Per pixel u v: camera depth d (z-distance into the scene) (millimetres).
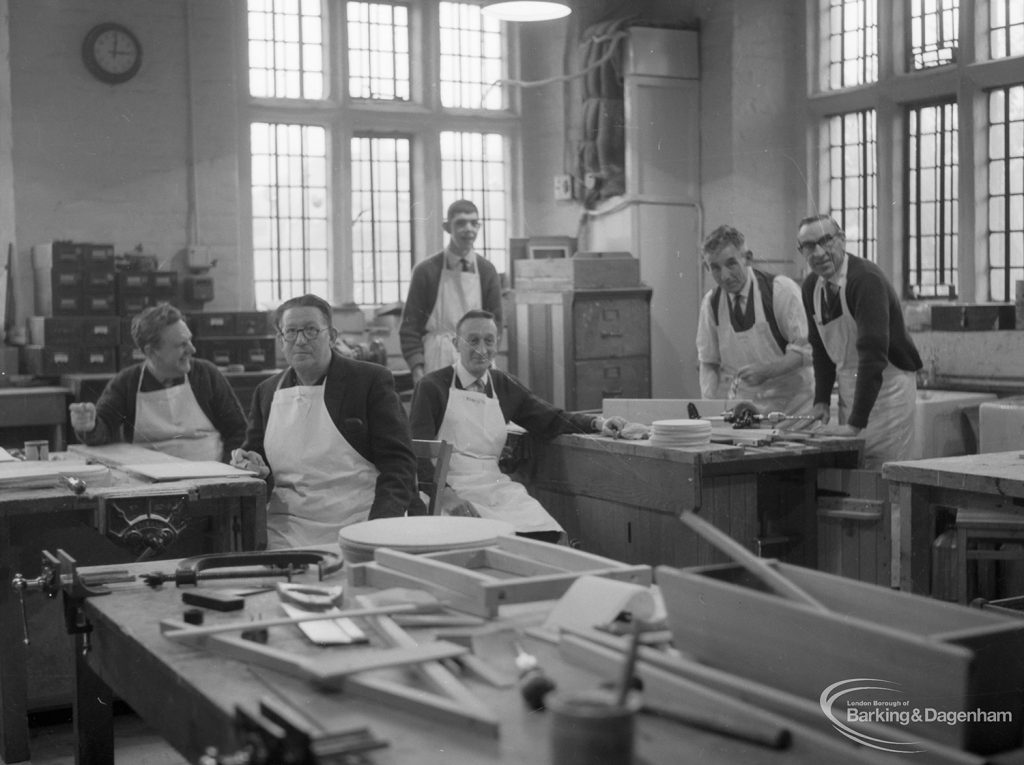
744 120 9383
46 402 7566
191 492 3646
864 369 4934
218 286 8945
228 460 4891
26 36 8258
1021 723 1501
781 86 9469
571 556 2207
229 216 8945
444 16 10055
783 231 9547
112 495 3523
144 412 4867
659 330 9617
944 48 8469
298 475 4152
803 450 4453
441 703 1517
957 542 3783
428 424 4883
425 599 2020
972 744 1455
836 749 1337
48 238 8383
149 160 8680
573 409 8602
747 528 4480
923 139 8711
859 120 9117
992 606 2756
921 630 1667
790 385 5613
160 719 1864
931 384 7539
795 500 4578
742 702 1456
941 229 8602
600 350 8688
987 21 8227
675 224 9641
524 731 1483
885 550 4320
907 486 3953
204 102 8820
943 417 7000
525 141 10344
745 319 5574
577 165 9852
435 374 5000
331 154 9664
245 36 9250
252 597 2209
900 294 8820
